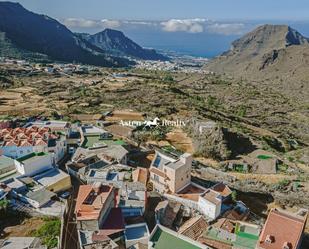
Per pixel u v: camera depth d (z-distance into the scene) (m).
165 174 67.31
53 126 95.69
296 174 89.75
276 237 46.28
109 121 123.12
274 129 154.25
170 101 173.50
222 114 164.25
